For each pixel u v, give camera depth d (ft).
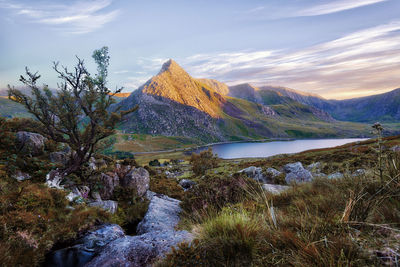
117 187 31.60
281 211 11.43
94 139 29.63
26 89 27.27
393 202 8.05
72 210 18.84
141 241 12.69
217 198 19.90
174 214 23.49
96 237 15.99
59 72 27.02
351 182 11.98
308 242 6.88
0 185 18.04
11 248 12.33
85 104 28.14
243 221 9.78
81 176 29.76
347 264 5.43
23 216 14.69
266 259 7.12
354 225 7.45
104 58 28.25
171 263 7.99
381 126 10.41
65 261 12.69
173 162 356.38
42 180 24.66
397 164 9.56
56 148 37.83
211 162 161.07
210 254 8.12
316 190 14.14
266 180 41.73
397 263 5.11
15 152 28.89
